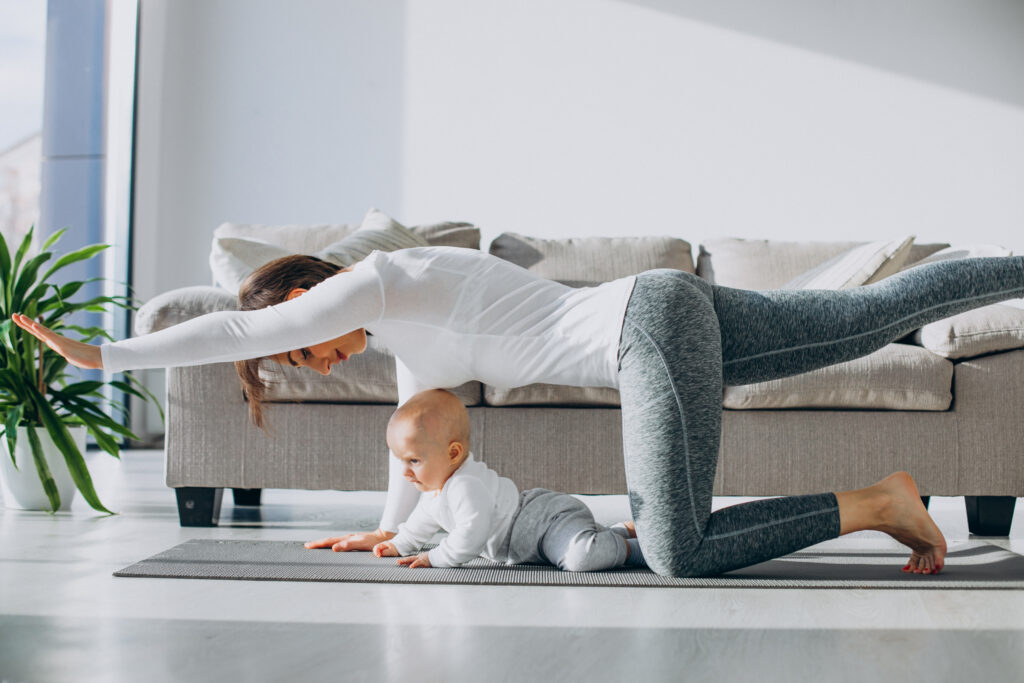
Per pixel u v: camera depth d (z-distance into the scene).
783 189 4.90
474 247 3.14
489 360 1.77
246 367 1.86
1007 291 1.77
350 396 2.44
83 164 4.76
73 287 2.83
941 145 4.84
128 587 1.62
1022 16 4.81
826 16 4.88
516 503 1.88
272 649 1.21
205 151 5.11
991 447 2.43
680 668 1.13
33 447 2.64
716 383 1.68
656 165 4.95
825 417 2.45
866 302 1.75
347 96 5.07
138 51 5.05
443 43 5.04
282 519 2.64
